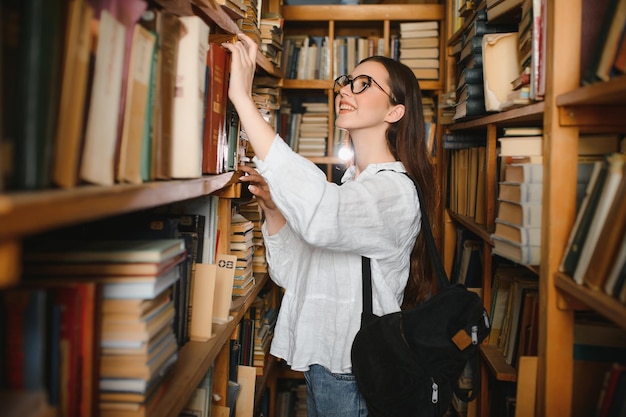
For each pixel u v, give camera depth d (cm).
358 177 154
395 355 126
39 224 49
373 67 158
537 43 136
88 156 67
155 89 91
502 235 158
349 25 372
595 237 108
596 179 114
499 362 186
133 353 84
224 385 157
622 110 124
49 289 74
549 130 129
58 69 58
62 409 73
